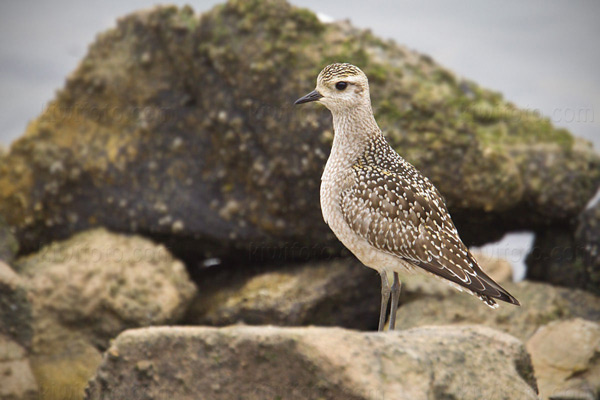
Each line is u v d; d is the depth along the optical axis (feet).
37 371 41.63
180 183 49.29
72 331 43.70
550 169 47.50
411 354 26.21
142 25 50.14
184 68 48.93
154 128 49.80
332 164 33.91
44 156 50.75
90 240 48.52
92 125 51.11
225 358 26.48
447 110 45.85
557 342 40.01
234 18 47.26
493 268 48.85
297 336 25.54
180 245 50.19
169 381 27.27
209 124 48.19
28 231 50.78
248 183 47.75
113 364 28.14
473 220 47.39
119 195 50.08
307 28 47.14
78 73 51.44
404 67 47.67
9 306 39.58
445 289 44.65
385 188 32.32
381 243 32.14
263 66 45.75
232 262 50.57
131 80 50.39
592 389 37.52
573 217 48.67
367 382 24.85
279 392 25.72
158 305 45.16
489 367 28.19
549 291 44.93
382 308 32.58
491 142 46.37
